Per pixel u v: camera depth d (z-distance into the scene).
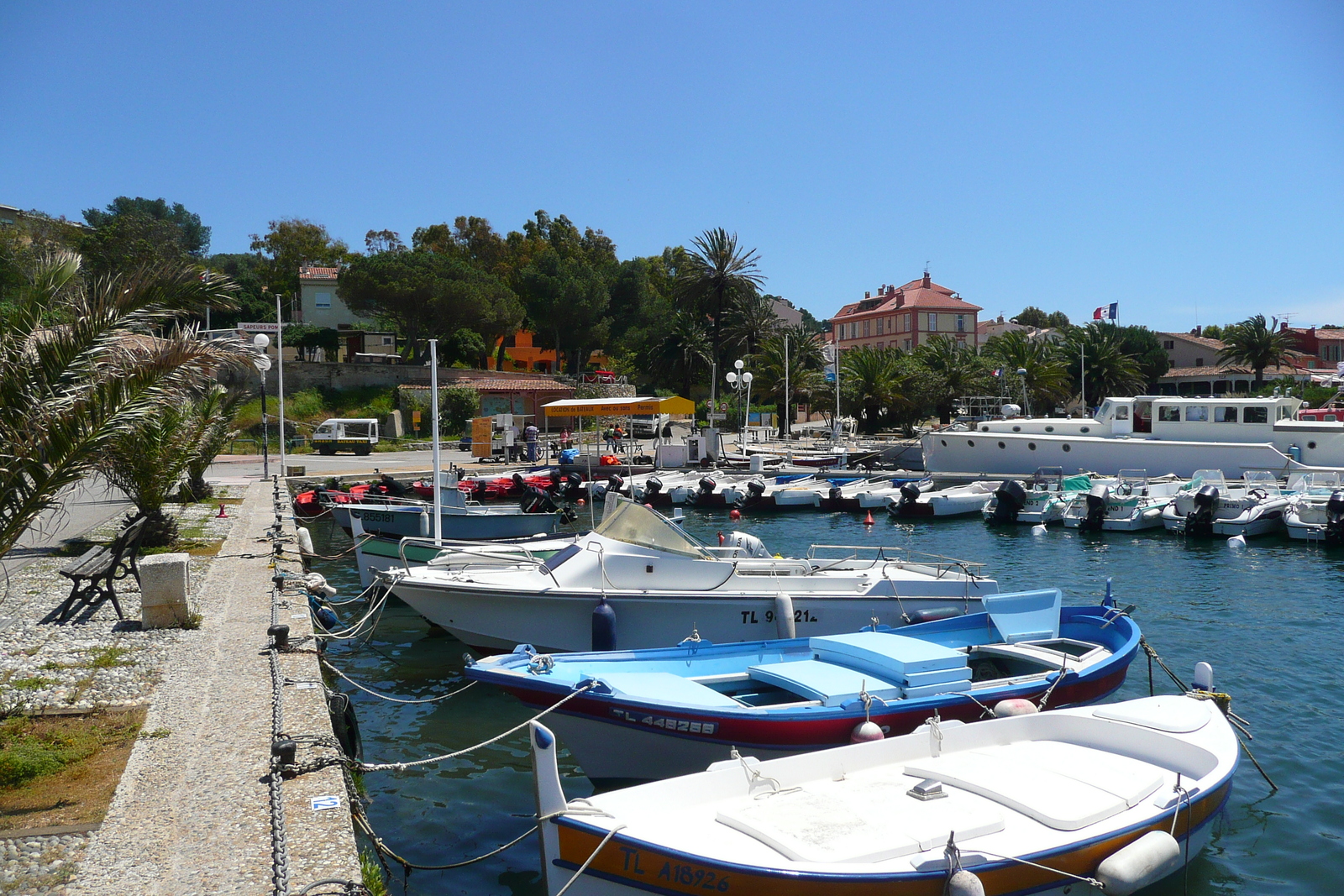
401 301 60.81
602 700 8.30
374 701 11.70
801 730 8.25
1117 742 7.75
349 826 5.79
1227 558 22.52
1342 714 10.85
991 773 7.07
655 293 89.12
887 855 5.79
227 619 11.57
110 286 7.70
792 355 67.25
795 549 24.69
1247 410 33.41
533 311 73.19
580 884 6.06
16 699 8.27
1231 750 7.49
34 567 15.66
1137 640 10.40
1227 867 7.43
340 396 57.72
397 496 27.05
